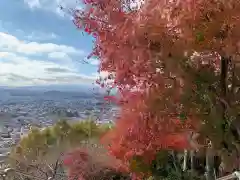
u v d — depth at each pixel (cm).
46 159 762
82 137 1155
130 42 413
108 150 664
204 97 469
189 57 438
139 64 423
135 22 405
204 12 383
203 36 397
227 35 396
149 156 611
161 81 438
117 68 439
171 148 566
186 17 384
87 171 736
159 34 400
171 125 475
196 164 662
